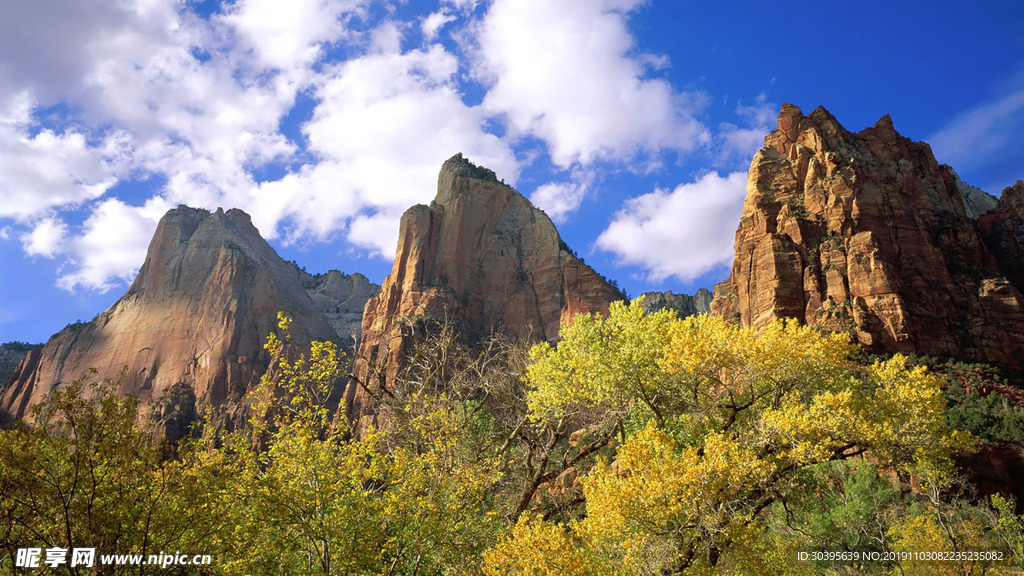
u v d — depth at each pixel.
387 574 17.61
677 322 26.83
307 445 17.03
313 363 18.86
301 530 17.03
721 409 24.97
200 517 15.02
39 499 13.25
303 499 15.95
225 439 17.06
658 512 18.69
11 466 12.26
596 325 29.19
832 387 24.19
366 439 18.00
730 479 18.62
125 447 13.52
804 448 19.83
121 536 13.77
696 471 18.56
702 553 19.56
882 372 23.50
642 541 18.84
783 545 26.97
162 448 14.80
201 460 15.95
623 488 18.80
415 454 20.17
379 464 17.88
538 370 29.00
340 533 16.38
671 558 19.31
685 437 24.58
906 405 21.70
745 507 20.59
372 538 16.91
